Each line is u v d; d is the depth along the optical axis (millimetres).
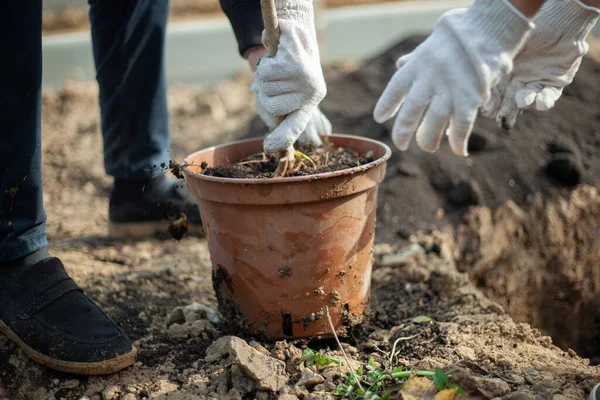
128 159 1480
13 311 1169
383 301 1384
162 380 1153
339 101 2203
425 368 1156
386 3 3900
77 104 2449
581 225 1742
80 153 2086
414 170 1755
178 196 1524
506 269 1657
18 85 1119
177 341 1240
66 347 1148
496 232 1667
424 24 3174
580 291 1723
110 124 1458
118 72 1408
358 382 1104
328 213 1139
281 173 1164
